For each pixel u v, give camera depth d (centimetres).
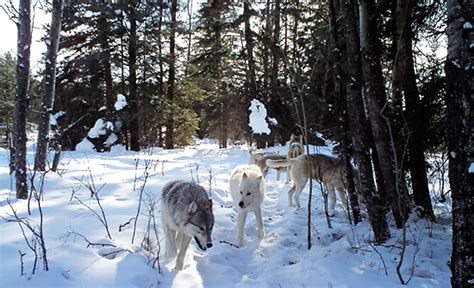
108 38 2109
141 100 2150
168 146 2470
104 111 2173
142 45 2105
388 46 777
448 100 364
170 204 513
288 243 619
